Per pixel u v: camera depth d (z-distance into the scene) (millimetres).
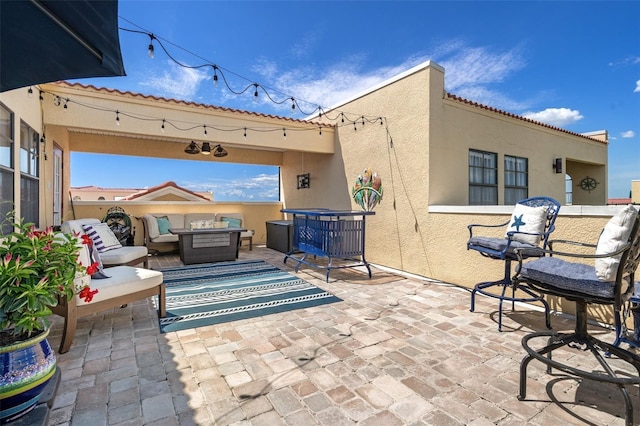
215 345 2730
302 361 2455
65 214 6625
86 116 5234
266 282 4941
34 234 1900
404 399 1987
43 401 1765
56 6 1409
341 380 2193
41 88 4859
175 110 5941
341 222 5082
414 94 5395
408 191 5512
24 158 3988
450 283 4766
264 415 1827
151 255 7355
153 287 3305
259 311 3607
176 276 5324
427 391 2074
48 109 4949
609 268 1812
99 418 1788
